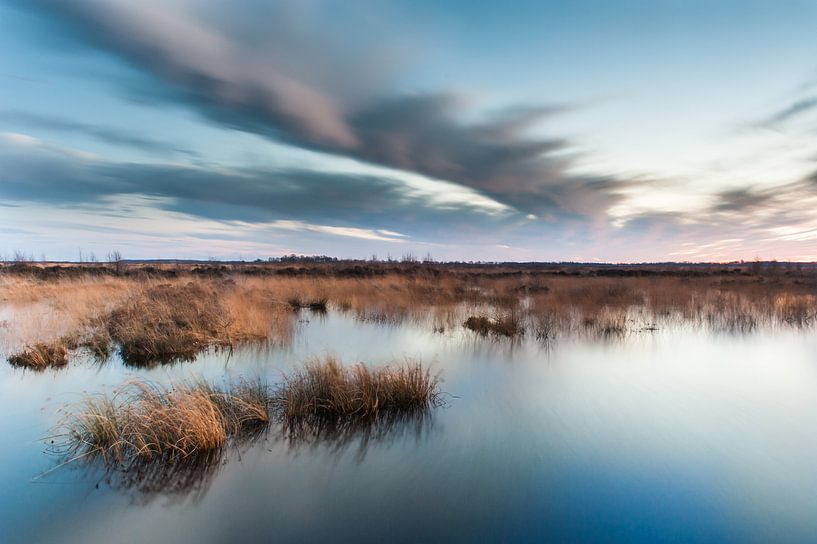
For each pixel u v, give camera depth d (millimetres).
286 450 5098
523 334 11555
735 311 14086
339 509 4008
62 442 5191
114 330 10898
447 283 21484
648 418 6074
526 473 4621
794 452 5078
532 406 6480
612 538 3613
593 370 8352
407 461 4859
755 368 8547
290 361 8883
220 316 11688
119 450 4789
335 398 6031
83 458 4820
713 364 8828
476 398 6812
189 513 3939
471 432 5598
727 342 10883
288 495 4223
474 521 3838
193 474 4578
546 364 8766
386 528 3744
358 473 4617
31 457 4871
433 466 4758
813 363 8883
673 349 10094
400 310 15305
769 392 7145
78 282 21516
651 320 13727
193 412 5039
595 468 4715
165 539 3607
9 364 8641
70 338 10273
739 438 5445
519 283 23750
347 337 11391
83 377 7828
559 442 5320
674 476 4578
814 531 3715
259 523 3805
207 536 3615
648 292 19266
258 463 4816
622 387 7375
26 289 18359
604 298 16781
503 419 6012
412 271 32438
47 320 11953
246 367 8438
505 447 5199
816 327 12812
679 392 7133
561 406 6492
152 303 12844
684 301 15938
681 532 3699
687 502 4117
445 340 10992
